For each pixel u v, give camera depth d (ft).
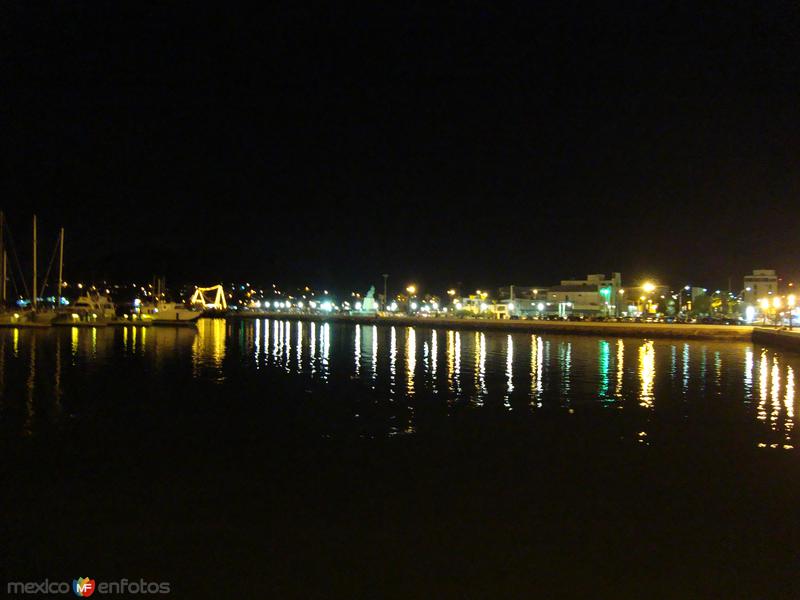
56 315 261.65
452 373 109.29
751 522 36.45
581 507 38.73
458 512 37.81
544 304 415.44
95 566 30.76
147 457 49.39
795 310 289.94
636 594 28.45
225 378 99.19
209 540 33.68
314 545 33.09
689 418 67.05
